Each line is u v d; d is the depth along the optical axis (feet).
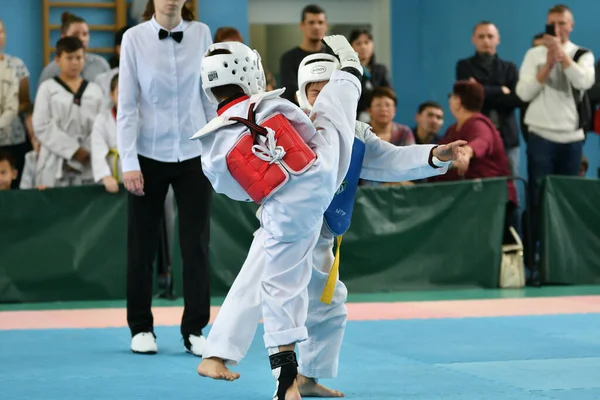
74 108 48.01
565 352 30.83
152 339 31.50
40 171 47.78
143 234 31.65
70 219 45.42
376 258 47.70
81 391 25.20
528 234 50.67
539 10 66.44
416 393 24.39
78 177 48.06
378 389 24.93
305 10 51.57
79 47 48.14
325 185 20.92
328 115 21.68
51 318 40.06
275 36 75.31
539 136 52.70
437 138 55.16
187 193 31.42
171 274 45.78
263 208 21.39
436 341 33.19
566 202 50.57
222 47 22.27
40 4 65.41
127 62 30.96
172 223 45.57
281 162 20.80
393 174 23.40
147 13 33.99
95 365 29.17
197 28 31.71
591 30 64.18
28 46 65.21
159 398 24.21
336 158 21.25
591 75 52.39
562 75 52.29
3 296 44.93
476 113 50.39
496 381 25.93
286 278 21.34
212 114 31.86
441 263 48.37
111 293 45.70
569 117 52.47
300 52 51.67
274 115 21.07
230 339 21.84
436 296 46.47
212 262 46.14
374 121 49.85
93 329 36.91
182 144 31.35
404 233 47.88
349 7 77.97
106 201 45.60
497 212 48.96
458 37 73.56
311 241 21.58
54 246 45.32
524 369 27.78
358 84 22.36
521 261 49.49
